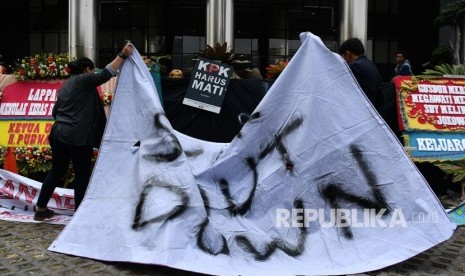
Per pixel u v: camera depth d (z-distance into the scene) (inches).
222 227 149.7
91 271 132.6
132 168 160.2
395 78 241.0
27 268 135.3
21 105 232.5
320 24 761.6
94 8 588.1
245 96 227.3
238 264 135.6
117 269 134.1
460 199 235.6
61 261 140.6
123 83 175.6
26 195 207.9
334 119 156.6
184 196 145.7
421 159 227.6
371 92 169.6
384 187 148.9
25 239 163.6
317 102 159.5
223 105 227.0
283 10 758.5
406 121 232.5
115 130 168.2
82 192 181.9
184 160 154.9
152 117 166.1
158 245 135.3
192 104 226.1
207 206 156.4
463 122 235.0
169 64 751.7
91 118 181.2
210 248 138.6
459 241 167.6
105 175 161.2
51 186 185.6
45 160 223.1
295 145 158.4
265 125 165.9
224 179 164.7
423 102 236.8
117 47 763.4
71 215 199.5
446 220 146.9
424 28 783.1
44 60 237.3
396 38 784.9
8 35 803.4
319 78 161.8
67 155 183.5
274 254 140.9
